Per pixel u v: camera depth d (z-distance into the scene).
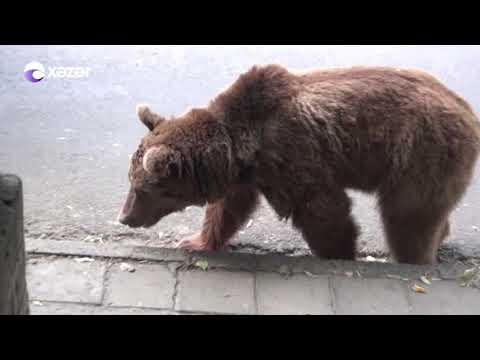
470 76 4.67
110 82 4.37
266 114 2.69
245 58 4.71
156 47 4.77
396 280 2.70
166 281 2.60
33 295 2.46
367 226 3.39
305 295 2.58
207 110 2.76
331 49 4.87
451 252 3.27
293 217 2.87
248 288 2.59
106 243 3.05
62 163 3.64
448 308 2.57
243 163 2.73
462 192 2.87
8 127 3.88
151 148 2.60
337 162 2.76
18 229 1.65
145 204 2.76
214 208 3.05
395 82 2.78
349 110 2.71
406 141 2.73
